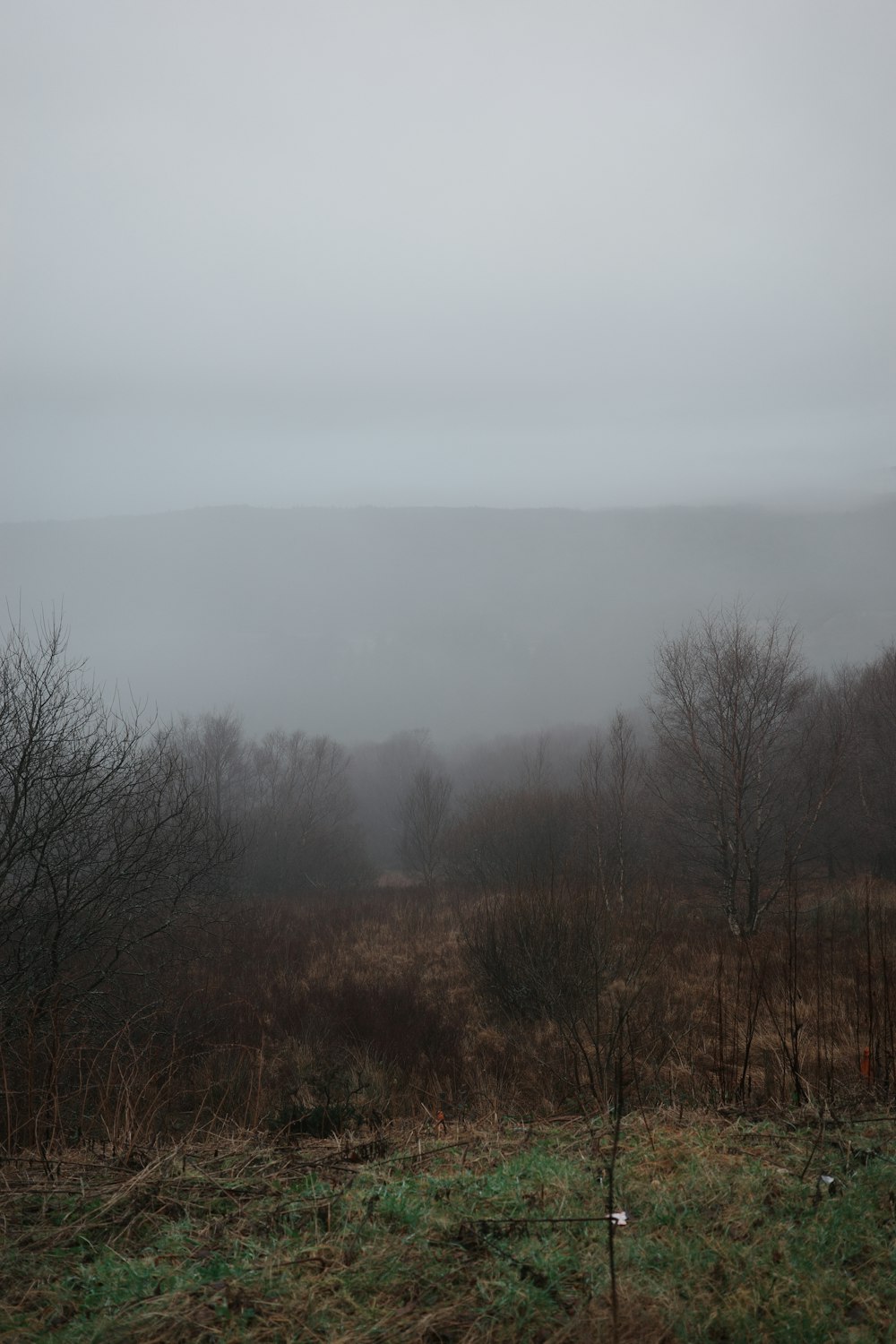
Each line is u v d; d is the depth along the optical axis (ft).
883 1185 11.41
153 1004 31.40
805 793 69.31
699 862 68.23
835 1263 9.55
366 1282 9.16
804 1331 8.37
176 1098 25.63
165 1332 8.45
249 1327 8.48
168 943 38.58
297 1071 32.35
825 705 103.24
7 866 28.55
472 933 48.08
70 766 31.22
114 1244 10.50
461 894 92.17
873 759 90.63
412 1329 8.29
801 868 82.84
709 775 66.85
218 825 51.65
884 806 89.10
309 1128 19.27
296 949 63.16
